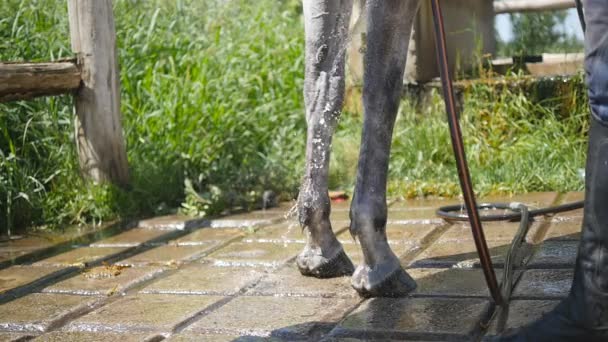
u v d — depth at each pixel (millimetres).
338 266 4016
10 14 6695
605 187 2377
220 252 4758
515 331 2760
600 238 2414
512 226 4957
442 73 3086
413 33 7156
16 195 5797
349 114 7426
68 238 5457
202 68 7477
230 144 7062
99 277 4359
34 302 3955
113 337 3338
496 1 7848
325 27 3828
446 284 3758
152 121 6773
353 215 3607
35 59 6547
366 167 3574
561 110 6824
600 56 2340
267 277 4121
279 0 9828
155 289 4039
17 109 6180
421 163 6637
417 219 5309
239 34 8422
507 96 6902
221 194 6184
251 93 7930
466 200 3199
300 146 7121
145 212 6133
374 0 3430
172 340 3258
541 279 3742
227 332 3320
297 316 3453
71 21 6043
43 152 6285
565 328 2545
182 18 8109
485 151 6617
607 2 2330
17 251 5121
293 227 5363
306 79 3926
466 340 3059
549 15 8000
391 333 3143
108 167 6125
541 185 6113
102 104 6078
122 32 7285
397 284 3598
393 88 3512
